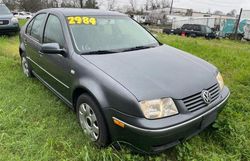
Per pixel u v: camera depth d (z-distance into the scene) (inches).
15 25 417.1
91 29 143.3
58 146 117.5
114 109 101.4
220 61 273.3
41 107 153.3
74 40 133.4
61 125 134.0
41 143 118.5
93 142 118.8
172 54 137.1
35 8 2199.8
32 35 182.2
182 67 120.0
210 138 125.3
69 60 128.3
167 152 114.9
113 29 150.8
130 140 101.2
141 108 95.5
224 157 111.4
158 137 95.2
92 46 134.6
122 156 104.4
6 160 106.6
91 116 116.4
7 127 130.1
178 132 98.7
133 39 149.9
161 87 102.0
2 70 216.7
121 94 99.5
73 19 144.4
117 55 127.5
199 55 301.6
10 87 181.0
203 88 110.2
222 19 1095.6
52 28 153.1
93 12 157.6
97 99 106.4
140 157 105.7
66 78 132.6
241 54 329.4
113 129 104.3
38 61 170.1
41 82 179.2
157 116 96.4
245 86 195.5
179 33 909.2
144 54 131.4
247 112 153.3
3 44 344.2
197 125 106.3
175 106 99.8
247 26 889.5
